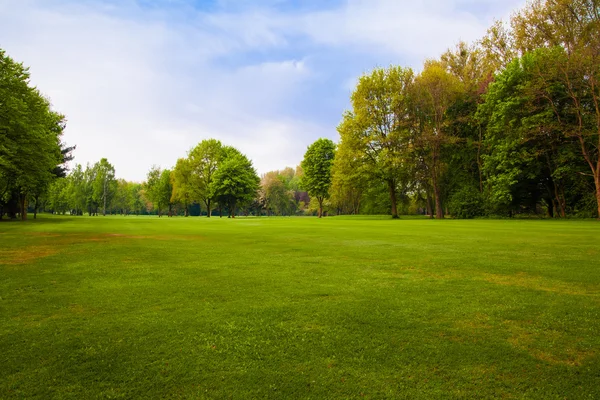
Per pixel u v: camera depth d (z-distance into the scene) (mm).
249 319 5457
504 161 36406
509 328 5027
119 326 5184
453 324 5195
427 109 45844
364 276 8422
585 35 33469
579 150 34281
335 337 4762
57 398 3398
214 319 5461
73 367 3992
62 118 50469
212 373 3867
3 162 28297
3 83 28797
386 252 12234
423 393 3451
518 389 3512
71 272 8969
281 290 7141
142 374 3854
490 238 16344
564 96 34156
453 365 3990
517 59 37156
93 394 3473
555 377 3725
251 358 4199
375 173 47344
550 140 35188
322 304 6180
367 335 4824
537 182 39906
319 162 70750
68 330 5039
